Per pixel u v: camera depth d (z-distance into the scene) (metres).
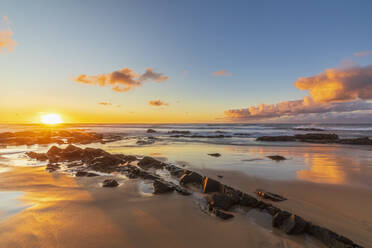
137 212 5.29
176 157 13.40
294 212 5.13
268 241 4.06
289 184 7.41
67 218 4.91
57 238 4.05
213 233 4.32
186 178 7.85
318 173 8.98
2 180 8.27
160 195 6.57
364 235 4.11
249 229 4.49
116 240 4.03
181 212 5.31
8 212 5.22
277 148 18.03
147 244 3.92
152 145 21.00
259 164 11.00
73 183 7.86
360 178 8.12
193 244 3.94
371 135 33.62
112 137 30.25
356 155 14.00
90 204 5.79
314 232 4.21
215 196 5.96
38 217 4.94
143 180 8.26
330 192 6.55
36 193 6.73
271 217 5.04
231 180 7.97
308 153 15.05
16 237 4.06
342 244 3.74
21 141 23.89
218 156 13.72
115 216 5.05
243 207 5.60
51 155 14.10
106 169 10.15
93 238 4.08
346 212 5.12
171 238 4.13
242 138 30.17
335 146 19.59
